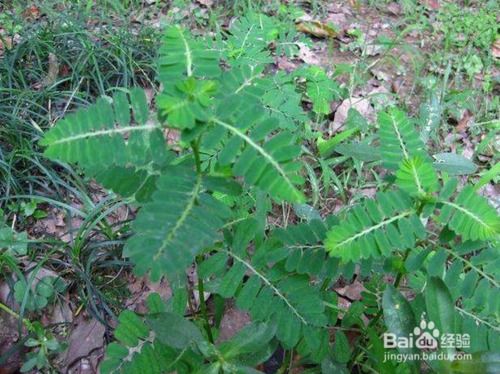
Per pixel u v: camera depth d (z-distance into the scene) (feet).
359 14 2.29
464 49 2.13
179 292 1.04
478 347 0.95
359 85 1.96
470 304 1.00
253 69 0.87
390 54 2.11
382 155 0.93
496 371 0.87
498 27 2.22
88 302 1.31
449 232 0.87
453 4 2.32
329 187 1.64
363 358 1.17
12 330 1.27
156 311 1.01
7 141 1.56
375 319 1.08
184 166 0.81
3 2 2.06
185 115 0.73
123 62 1.76
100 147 0.75
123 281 1.38
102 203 1.40
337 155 1.72
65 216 1.49
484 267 0.87
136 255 0.71
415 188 0.86
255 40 1.35
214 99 0.81
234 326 1.27
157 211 0.73
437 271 0.88
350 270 0.94
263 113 0.75
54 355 1.24
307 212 1.34
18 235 1.39
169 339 0.92
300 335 1.00
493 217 0.82
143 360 0.96
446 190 0.86
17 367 1.23
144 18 2.10
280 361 1.21
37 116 1.64
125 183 0.84
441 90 1.95
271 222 1.51
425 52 2.15
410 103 1.93
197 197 0.76
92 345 1.27
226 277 0.97
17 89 1.66
